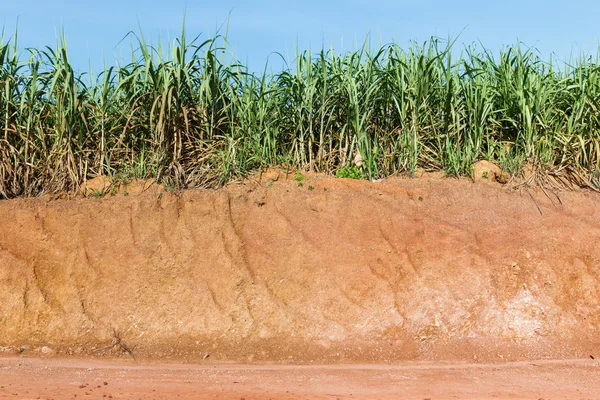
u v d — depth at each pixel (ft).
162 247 39.63
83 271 39.14
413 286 38.86
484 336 37.65
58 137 41.32
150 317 37.99
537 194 42.73
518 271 39.65
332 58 44.88
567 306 39.04
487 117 45.42
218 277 39.04
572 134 44.11
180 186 41.70
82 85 43.29
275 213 40.81
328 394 28.55
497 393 29.53
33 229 39.86
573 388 30.78
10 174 42.19
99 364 34.81
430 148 44.93
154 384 29.86
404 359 36.50
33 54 41.88
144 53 41.27
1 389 28.12
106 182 41.98
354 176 42.83
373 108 43.91
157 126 40.78
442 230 40.57
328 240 40.09
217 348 36.99
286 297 38.63
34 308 38.22
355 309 38.17
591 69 45.37
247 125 43.19
